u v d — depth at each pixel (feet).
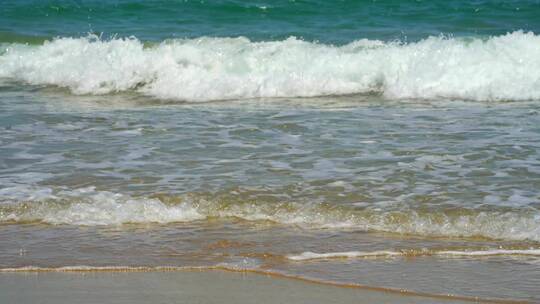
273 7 152.76
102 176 61.82
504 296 41.06
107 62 106.32
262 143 72.08
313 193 57.57
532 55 104.88
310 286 42.32
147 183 60.03
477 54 104.83
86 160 66.39
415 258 46.65
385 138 73.92
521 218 52.47
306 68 104.83
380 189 58.44
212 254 47.14
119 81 104.22
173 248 48.14
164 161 65.98
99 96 99.81
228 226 52.01
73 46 113.19
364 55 106.11
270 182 60.03
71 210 54.49
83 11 153.17
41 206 55.06
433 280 43.19
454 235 50.42
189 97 98.78
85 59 108.06
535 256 47.01
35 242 49.19
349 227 51.67
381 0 160.66
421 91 99.45
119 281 43.04
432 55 104.63
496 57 104.17
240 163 65.26
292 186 59.11
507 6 156.66
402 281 43.01
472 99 97.35
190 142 72.43
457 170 63.31
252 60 106.32
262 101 96.22
